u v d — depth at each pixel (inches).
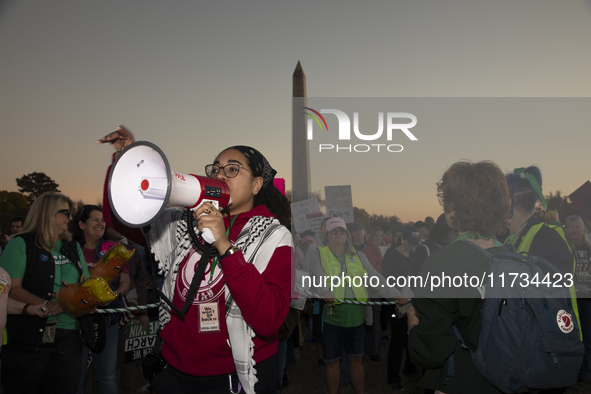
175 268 58.9
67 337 100.4
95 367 124.6
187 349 54.9
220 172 59.6
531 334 59.2
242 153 61.3
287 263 56.1
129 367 144.0
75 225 130.5
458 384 65.2
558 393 79.7
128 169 46.4
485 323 61.5
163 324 58.4
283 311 52.3
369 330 151.9
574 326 61.5
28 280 97.0
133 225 43.4
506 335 59.7
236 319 53.1
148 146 45.9
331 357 128.3
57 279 100.1
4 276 73.8
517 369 58.9
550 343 58.8
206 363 54.7
